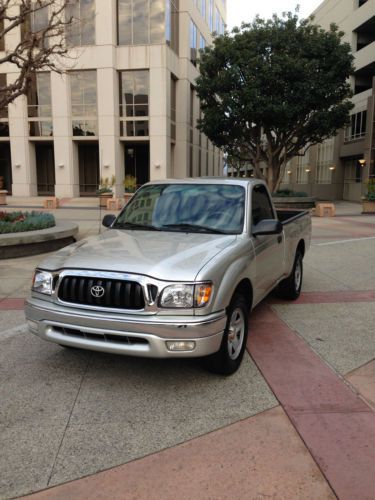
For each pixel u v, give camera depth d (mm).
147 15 30219
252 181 5410
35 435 3234
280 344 4902
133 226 5051
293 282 6484
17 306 6340
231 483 2717
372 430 3256
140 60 30641
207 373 4188
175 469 2854
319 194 43906
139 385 3973
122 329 3551
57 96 31531
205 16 40750
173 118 34000
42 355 4621
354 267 9188
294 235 6352
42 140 32875
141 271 3605
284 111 24156
